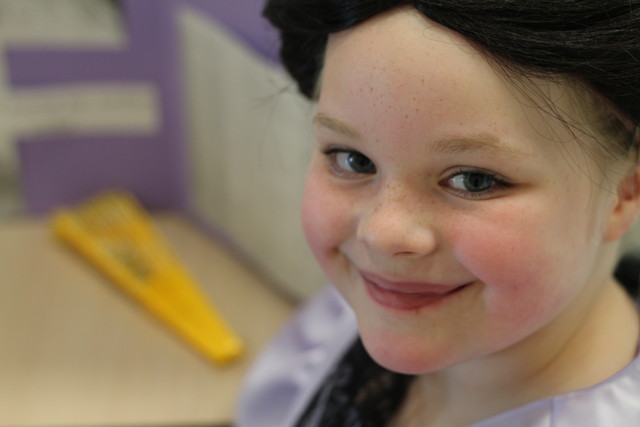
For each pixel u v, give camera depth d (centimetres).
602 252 43
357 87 38
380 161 39
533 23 35
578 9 35
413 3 37
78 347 74
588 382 45
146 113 94
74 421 66
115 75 92
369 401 55
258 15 73
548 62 36
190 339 75
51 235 93
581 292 43
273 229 82
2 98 90
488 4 35
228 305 82
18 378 70
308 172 44
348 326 62
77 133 94
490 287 39
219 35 80
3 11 86
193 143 92
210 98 85
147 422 66
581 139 38
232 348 74
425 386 52
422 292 41
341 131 39
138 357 73
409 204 39
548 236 38
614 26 36
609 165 40
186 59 88
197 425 67
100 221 93
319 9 40
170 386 70
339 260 44
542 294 39
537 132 37
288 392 65
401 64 36
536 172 37
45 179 96
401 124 37
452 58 36
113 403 68
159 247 90
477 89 36
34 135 93
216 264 89
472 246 38
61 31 88
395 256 39
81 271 86
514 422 44
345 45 38
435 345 41
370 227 39
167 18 88
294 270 81
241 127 81
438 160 37
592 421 42
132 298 82
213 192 92
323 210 42
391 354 42
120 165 97
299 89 47
